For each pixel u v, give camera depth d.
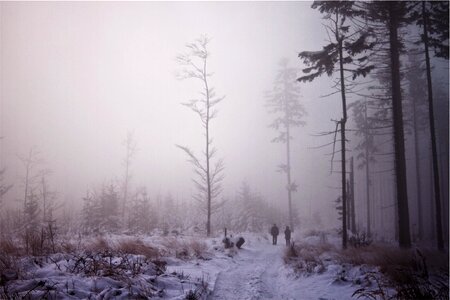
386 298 7.13
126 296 5.57
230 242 16.61
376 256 11.22
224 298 7.34
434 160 17.12
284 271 11.59
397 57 16.84
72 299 5.20
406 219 15.45
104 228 24.42
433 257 11.08
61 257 8.23
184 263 10.37
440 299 6.77
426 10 17.31
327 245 16.98
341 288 8.55
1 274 6.13
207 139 25.78
